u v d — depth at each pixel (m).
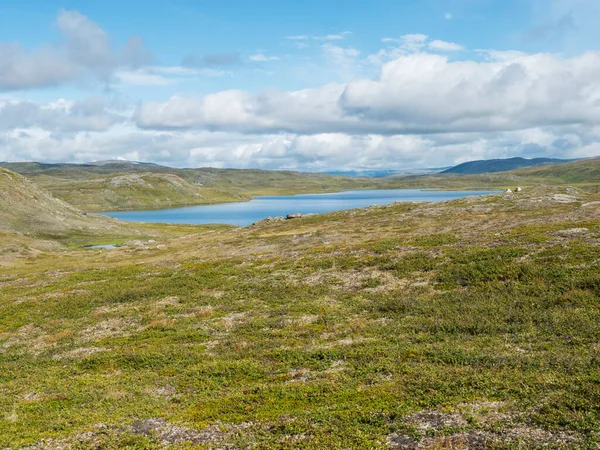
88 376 25.94
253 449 15.62
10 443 17.28
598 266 34.16
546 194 92.44
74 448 16.62
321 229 87.69
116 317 39.50
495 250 43.28
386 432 16.02
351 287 41.97
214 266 58.22
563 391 17.38
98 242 119.88
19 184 157.50
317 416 17.55
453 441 14.89
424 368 21.91
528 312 29.50
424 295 36.59
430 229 70.56
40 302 47.06
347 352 25.55
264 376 23.70
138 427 18.28
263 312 37.34
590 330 24.81
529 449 13.93
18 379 26.52
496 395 18.09
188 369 25.59
